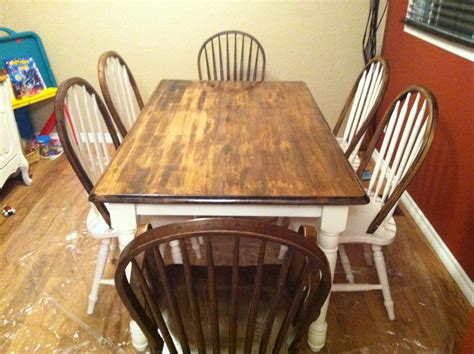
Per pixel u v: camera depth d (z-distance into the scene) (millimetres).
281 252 1910
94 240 2090
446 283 1824
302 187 1136
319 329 1436
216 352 928
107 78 1812
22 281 1825
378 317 1655
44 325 1610
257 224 745
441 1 2041
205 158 1294
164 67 3010
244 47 2930
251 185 1142
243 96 1894
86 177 1404
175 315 867
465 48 1756
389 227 1527
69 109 1434
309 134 1486
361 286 1610
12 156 2463
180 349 1030
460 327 1608
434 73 2062
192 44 2924
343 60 2955
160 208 1146
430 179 2096
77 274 1868
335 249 1220
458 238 1827
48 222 2240
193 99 1849
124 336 1565
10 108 2408
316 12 2791
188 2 2771
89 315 1654
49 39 2908
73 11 2807
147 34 2887
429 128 1326
